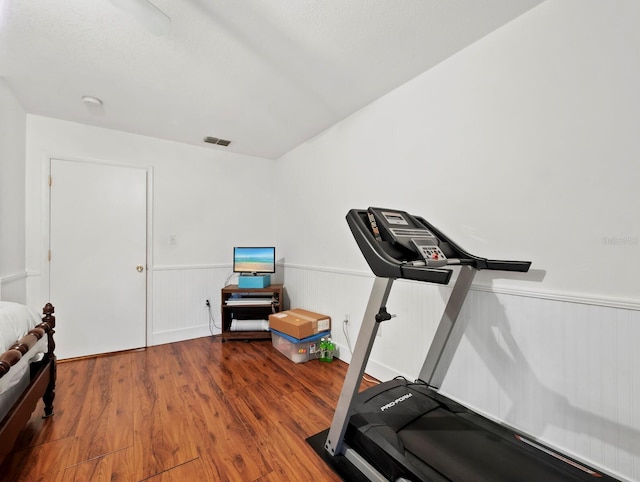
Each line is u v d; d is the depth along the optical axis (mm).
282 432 1695
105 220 2965
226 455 1515
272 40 1718
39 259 2668
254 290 3309
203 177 3527
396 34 1674
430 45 1767
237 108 2559
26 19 1539
